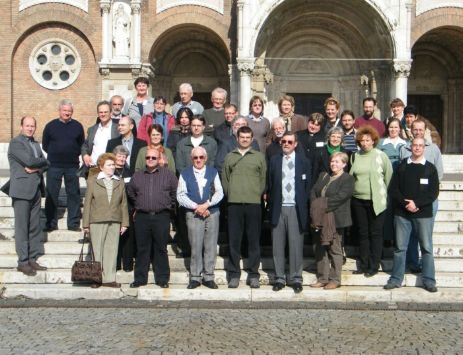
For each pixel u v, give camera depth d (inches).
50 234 525.0
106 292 446.9
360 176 467.2
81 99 1088.8
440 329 375.6
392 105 549.0
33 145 475.2
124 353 327.3
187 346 339.6
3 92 1072.2
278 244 455.5
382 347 339.6
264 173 460.4
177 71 1192.8
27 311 413.4
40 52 1090.1
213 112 534.6
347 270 489.1
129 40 1053.2
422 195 447.2
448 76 1205.7
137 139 495.5
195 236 454.6
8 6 1072.2
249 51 976.9
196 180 456.4
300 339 353.4
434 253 510.6
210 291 447.2
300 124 528.7
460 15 1080.2
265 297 447.2
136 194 462.0
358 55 1125.7
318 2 1037.2
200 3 1068.5
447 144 1207.6
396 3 984.9
